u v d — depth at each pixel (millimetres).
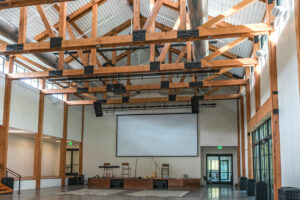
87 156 22656
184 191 16219
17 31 11320
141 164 21703
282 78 8633
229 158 21984
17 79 14828
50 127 18828
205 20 9977
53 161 23391
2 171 14477
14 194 13773
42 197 12750
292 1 7484
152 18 9992
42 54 12906
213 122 21234
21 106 15977
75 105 22141
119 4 16609
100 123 22875
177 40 9984
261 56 12117
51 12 14508
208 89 21312
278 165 9031
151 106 21688
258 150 14227
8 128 14812
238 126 20594
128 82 18281
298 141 7129
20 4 9117
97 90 16688
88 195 13820
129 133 22234
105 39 10320
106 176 21594
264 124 12680
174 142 21500
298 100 7062
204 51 12344
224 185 20969
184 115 21641
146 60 21734
